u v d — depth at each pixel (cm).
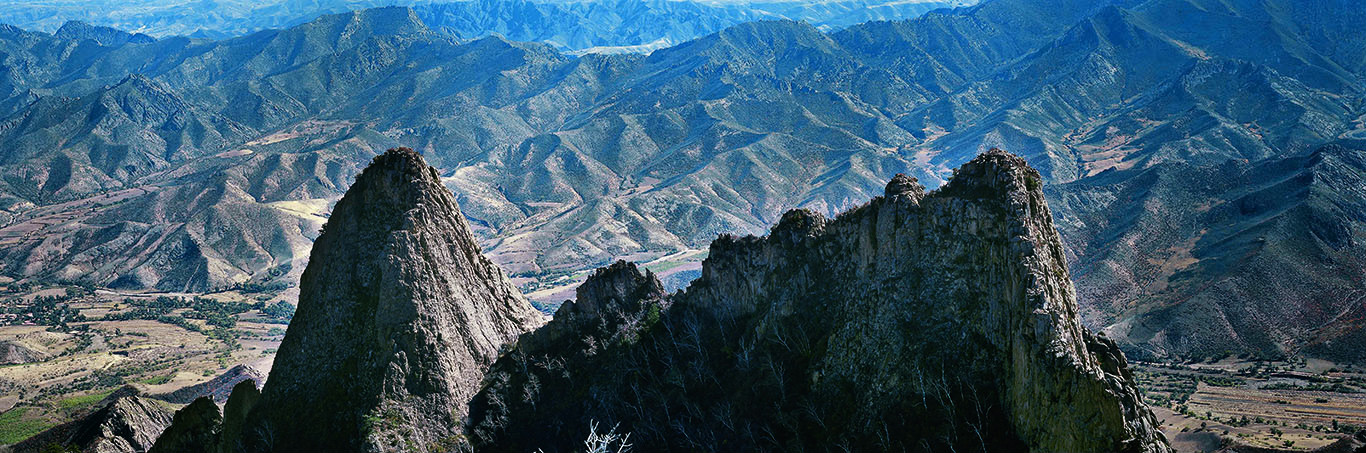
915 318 7844
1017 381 6981
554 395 9769
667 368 9706
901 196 8331
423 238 9844
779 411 8394
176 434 10050
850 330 8262
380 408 9025
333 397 9281
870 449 7538
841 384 8112
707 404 9088
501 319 10519
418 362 9350
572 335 10431
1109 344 7212
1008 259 7425
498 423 9469
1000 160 7944
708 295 10238
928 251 8006
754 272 9944
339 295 9756
